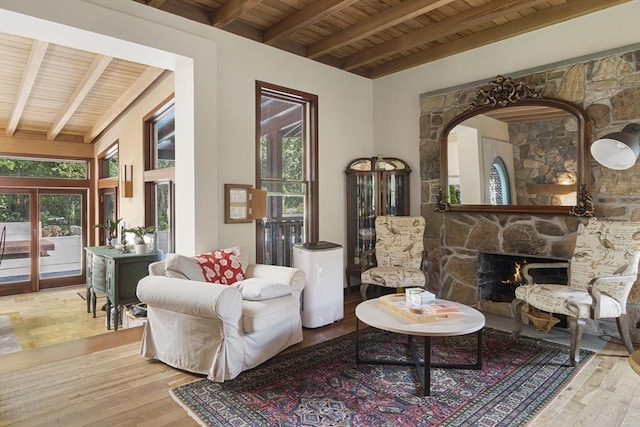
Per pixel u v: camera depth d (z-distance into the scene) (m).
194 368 2.63
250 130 3.94
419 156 4.74
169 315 2.76
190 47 3.41
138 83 4.89
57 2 2.73
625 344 2.98
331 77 4.74
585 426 2.04
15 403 2.25
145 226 5.25
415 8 3.39
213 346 2.56
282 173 4.44
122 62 4.36
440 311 2.61
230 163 3.78
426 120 4.64
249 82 3.93
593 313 2.81
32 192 7.32
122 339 3.32
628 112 3.23
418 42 4.07
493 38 3.98
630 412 2.17
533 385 2.49
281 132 4.43
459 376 2.62
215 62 3.59
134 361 2.85
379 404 2.25
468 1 3.46
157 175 4.87
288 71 4.28
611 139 3.03
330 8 3.34
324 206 4.72
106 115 6.24
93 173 7.97
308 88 4.50
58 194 7.65
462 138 4.30
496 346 3.17
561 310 2.88
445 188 4.45
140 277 4.72
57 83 5.04
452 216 4.41
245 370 2.68
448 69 4.46
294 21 3.67
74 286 7.68
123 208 6.30
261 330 2.76
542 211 3.70
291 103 4.53
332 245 3.86
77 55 4.22
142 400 2.29
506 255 4.21
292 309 3.13
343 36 4.01
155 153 5.26
